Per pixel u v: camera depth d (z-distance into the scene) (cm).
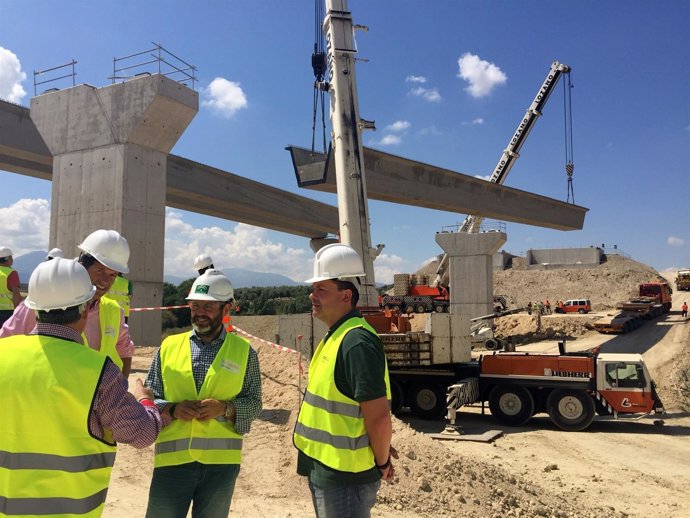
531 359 1541
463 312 3922
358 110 1919
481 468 866
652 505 894
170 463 353
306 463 329
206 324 372
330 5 1953
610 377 1476
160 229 2038
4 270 719
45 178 3136
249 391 382
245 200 3947
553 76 4100
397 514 674
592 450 1278
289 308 6225
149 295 1980
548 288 7950
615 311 5288
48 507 234
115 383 259
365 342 303
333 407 307
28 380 240
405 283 4594
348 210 1819
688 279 6341
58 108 2053
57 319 258
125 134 1927
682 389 2366
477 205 3416
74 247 1975
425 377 1627
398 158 2911
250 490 696
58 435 238
